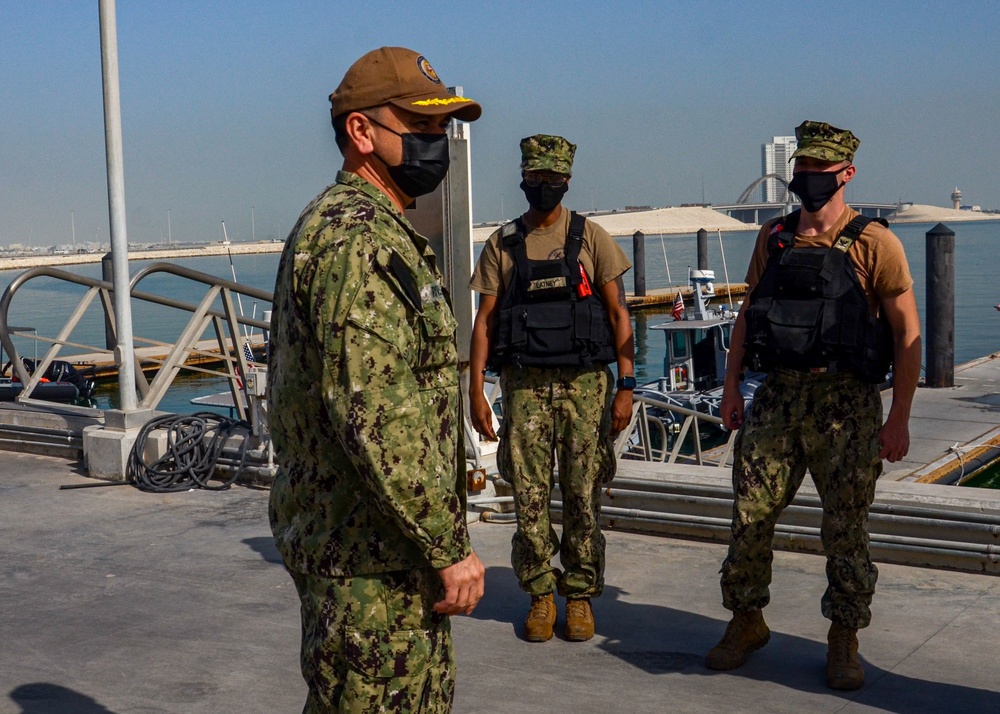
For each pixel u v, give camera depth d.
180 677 3.70
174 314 45.00
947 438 13.98
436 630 2.17
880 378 3.52
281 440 2.19
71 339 34.88
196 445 6.46
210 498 6.16
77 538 5.41
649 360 30.12
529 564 4.07
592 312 3.99
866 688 3.53
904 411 3.51
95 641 4.04
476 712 3.40
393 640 2.11
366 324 1.96
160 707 3.46
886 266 3.49
